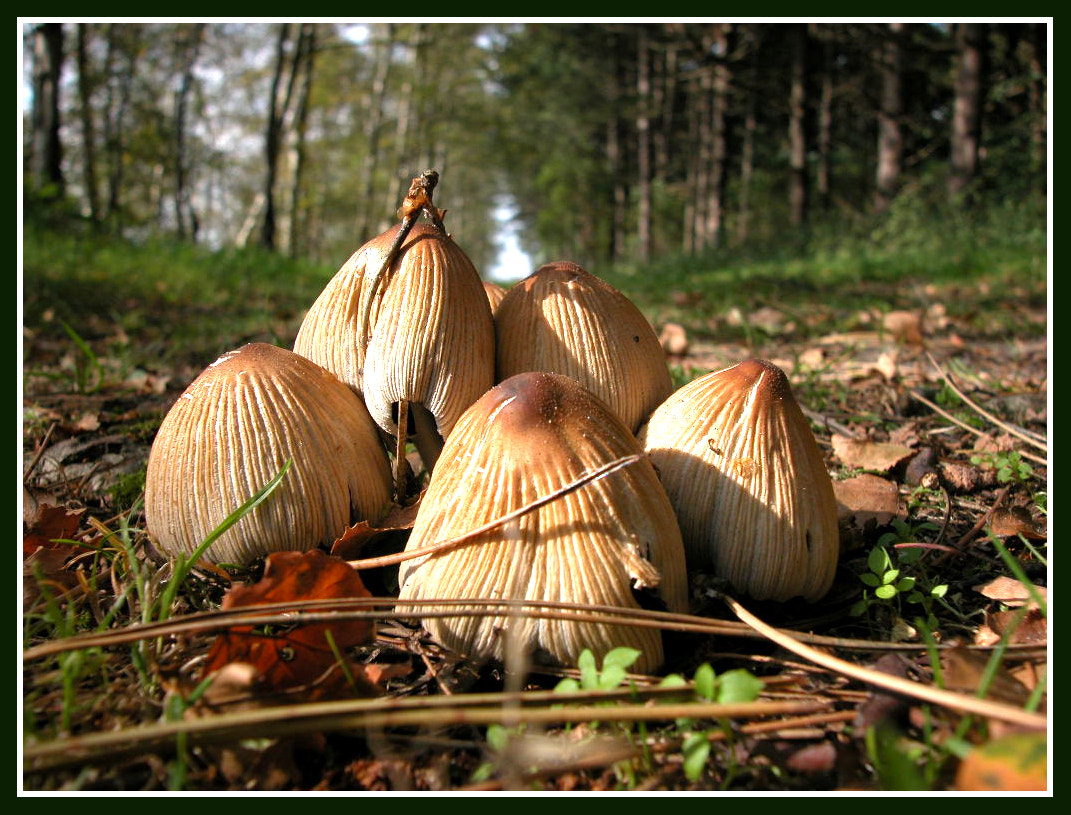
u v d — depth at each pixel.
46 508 0.13
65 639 0.09
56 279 0.43
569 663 0.10
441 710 0.09
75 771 0.08
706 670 0.08
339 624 0.10
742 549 0.11
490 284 0.16
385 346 0.12
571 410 0.10
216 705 0.09
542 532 0.10
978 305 0.42
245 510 0.10
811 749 0.09
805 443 0.11
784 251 0.91
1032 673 0.09
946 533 0.14
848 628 0.11
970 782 0.08
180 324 0.38
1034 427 0.20
